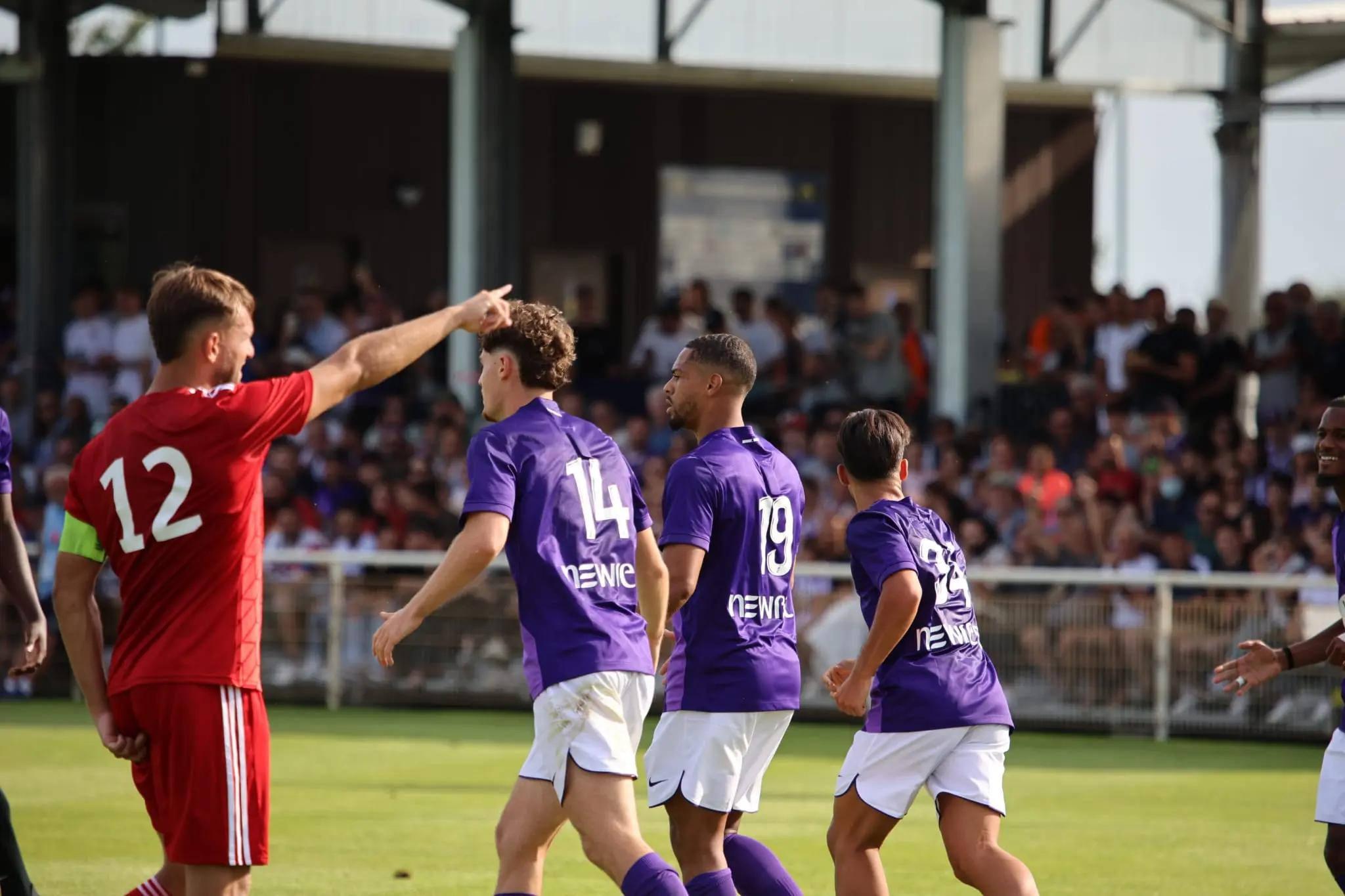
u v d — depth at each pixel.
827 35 43.22
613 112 45.09
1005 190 45.97
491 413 9.80
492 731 24.41
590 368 38.62
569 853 14.80
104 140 43.72
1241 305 39.00
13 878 10.46
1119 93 40.97
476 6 35.06
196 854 8.18
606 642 9.24
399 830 15.79
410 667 27.53
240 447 8.20
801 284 45.97
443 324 8.65
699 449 10.69
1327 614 24.28
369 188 44.69
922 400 34.06
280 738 23.30
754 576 10.51
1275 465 29.44
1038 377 33.25
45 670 28.50
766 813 17.00
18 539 10.99
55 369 36.81
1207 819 17.08
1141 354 31.48
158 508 8.17
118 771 19.69
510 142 35.56
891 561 10.14
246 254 44.03
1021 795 18.89
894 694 10.30
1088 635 25.20
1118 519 26.75
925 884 13.49
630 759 9.23
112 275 43.88
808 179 45.88
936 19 43.44
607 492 9.59
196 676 8.20
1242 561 26.19
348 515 29.69
